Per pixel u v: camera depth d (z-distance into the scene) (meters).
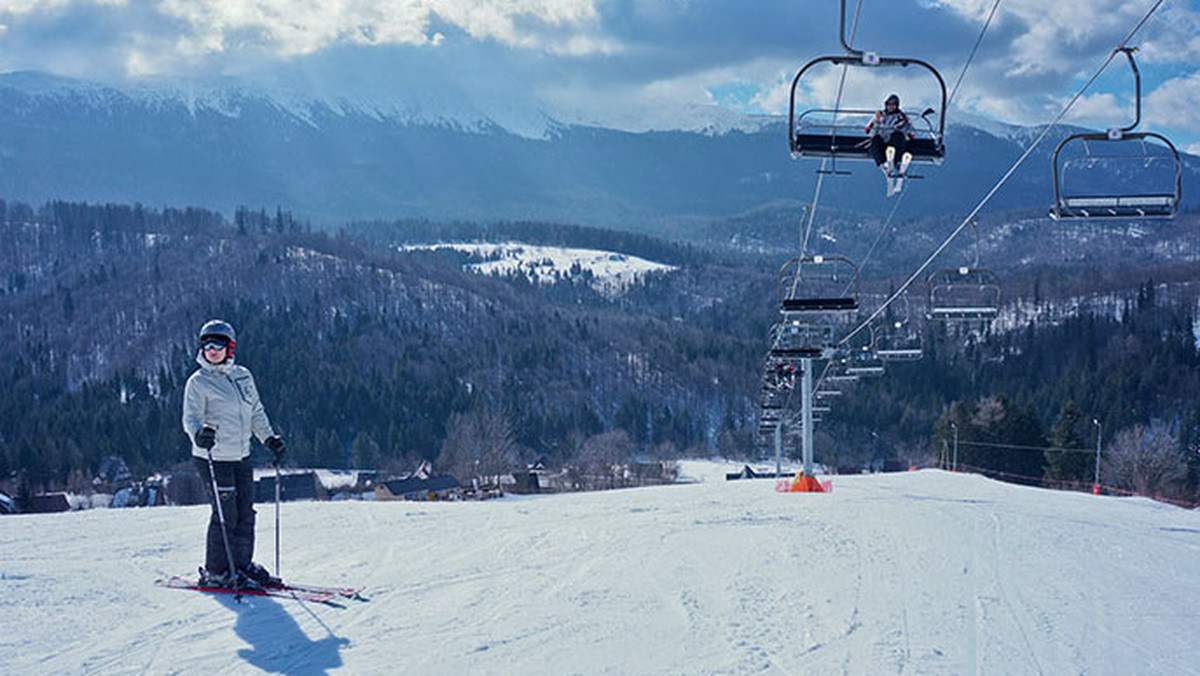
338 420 102.62
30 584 7.11
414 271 180.00
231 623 6.29
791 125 10.59
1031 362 106.75
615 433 96.69
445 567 8.32
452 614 6.64
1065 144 9.70
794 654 5.95
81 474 78.19
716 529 11.01
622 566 8.53
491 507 13.86
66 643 5.78
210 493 7.15
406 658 5.63
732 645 6.09
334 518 11.77
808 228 20.48
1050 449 65.12
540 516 12.36
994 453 68.31
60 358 132.25
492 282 190.38
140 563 8.05
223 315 141.25
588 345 143.00
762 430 48.81
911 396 102.31
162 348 135.38
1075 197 9.66
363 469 89.62
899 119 10.37
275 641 5.91
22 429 90.25
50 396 114.06
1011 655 6.07
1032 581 8.47
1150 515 16.30
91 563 7.98
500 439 79.56
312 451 91.50
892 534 11.04
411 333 142.00
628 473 84.19
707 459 104.62
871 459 95.44
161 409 95.94
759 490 18.80
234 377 7.23
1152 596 7.98
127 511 11.81
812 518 12.44
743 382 129.75
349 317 149.75
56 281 170.38
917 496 18.84
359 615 6.57
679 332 153.88
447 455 77.62
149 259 180.50
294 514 12.21
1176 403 86.06
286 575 7.83
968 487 24.00
